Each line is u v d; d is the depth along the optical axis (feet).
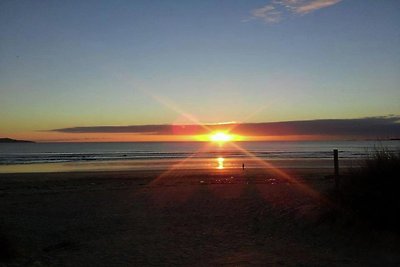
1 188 66.74
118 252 27.66
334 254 25.93
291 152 273.33
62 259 26.13
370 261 24.20
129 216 40.01
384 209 27.99
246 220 36.60
